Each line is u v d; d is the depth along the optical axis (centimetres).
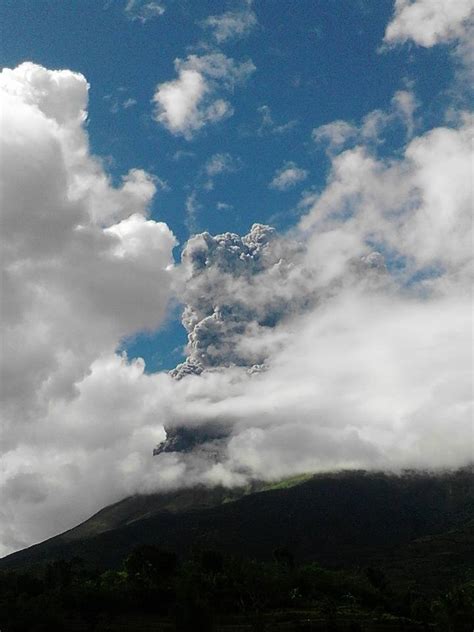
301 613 18975
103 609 18275
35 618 16100
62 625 16150
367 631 17138
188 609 15225
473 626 17800
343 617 18888
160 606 18475
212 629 15362
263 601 19988
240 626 17112
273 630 16662
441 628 17800
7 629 15875
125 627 16262
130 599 18650
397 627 17838
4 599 18738
